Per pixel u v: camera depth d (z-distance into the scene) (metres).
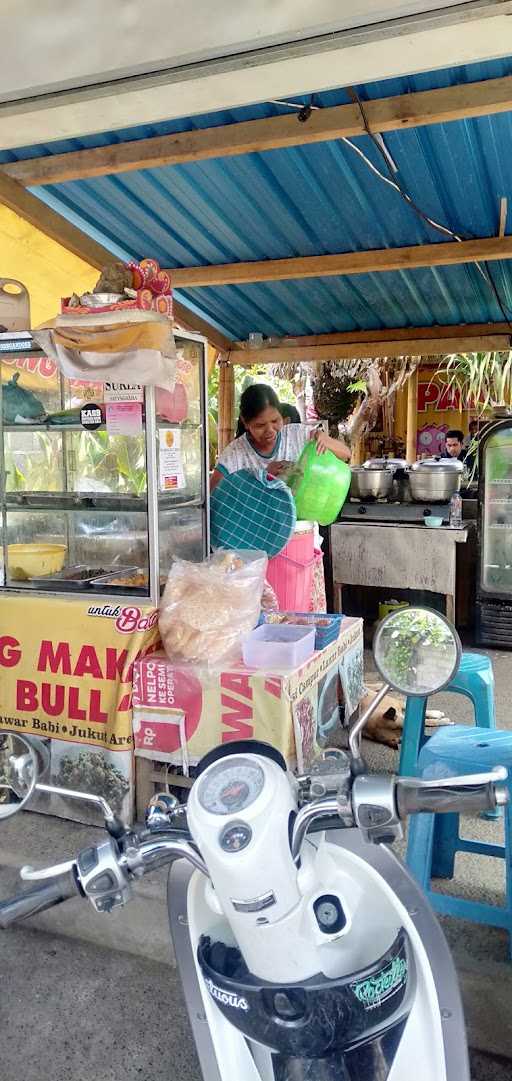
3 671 3.59
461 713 4.80
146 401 3.39
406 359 8.83
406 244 5.11
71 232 4.98
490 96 3.40
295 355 6.83
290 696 3.09
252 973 1.55
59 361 3.42
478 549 6.45
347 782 1.55
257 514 4.22
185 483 3.93
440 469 6.62
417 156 4.08
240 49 2.73
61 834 3.41
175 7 2.54
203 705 3.20
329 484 4.80
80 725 3.46
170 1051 2.45
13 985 2.77
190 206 4.87
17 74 2.97
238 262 5.58
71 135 3.43
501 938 2.62
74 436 3.87
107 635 3.36
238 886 1.35
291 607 4.65
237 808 1.35
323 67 2.81
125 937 2.95
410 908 1.71
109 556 3.93
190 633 3.23
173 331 3.55
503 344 6.28
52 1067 2.39
